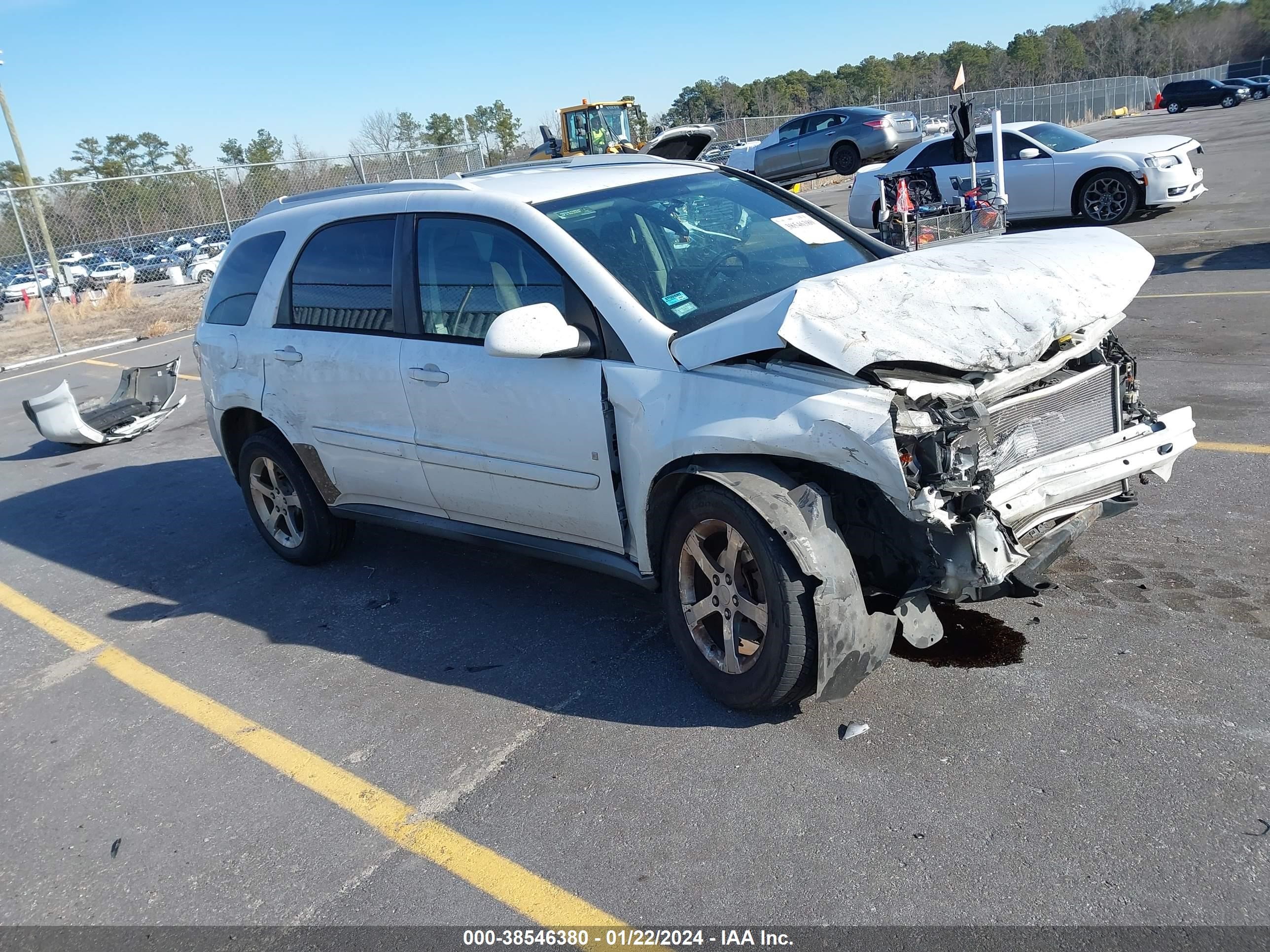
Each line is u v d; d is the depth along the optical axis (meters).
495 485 4.06
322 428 4.77
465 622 4.49
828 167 21.75
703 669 3.45
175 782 3.55
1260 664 3.26
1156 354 7.05
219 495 7.20
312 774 3.46
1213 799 2.67
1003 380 2.99
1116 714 3.10
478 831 3.01
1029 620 3.75
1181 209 14.02
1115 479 3.22
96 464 8.59
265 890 2.90
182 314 19.22
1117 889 2.41
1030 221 15.32
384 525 4.79
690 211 4.14
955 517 2.88
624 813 2.98
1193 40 110.44
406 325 4.30
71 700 4.32
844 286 3.19
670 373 3.35
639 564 3.64
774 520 2.98
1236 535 4.21
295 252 4.88
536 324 3.40
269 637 4.65
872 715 3.28
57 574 5.98
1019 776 2.88
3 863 3.23
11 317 22.30
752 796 2.97
